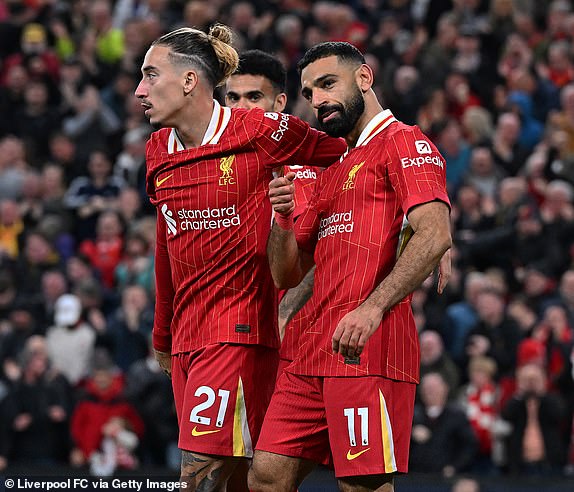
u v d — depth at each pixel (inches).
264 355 782.5
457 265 1791.3
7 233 1969.7
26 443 1562.5
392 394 747.4
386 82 2218.3
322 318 759.7
